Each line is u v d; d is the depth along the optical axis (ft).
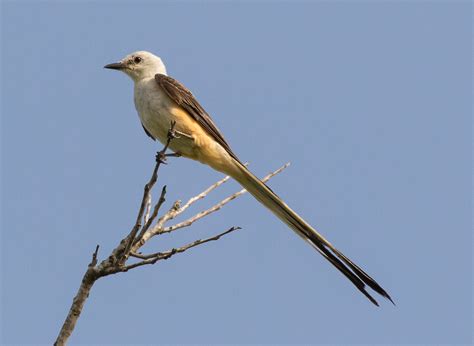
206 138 37.70
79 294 27.94
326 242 33.71
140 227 28.07
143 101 38.73
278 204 35.24
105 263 27.99
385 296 31.73
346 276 32.63
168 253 28.40
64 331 27.58
